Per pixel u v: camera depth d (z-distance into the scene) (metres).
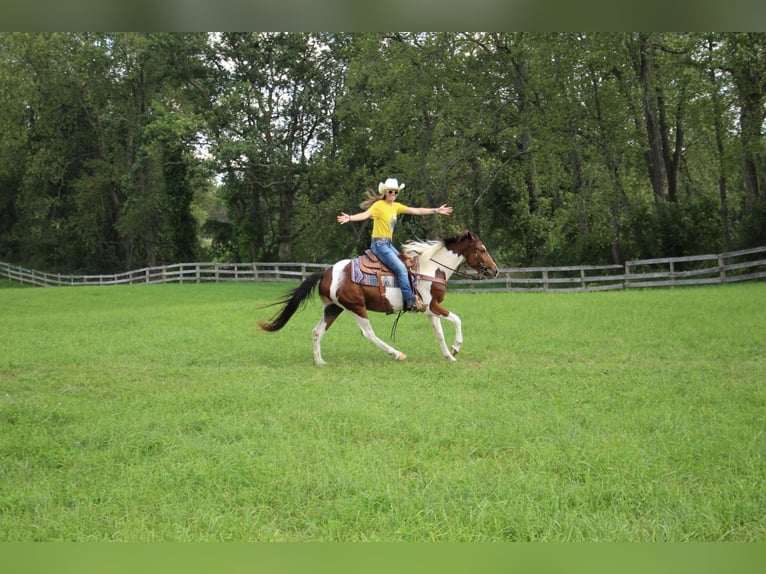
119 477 5.75
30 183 50.12
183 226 47.62
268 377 9.80
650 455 5.94
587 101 29.81
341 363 10.98
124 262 53.88
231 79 43.62
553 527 4.71
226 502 5.20
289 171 42.75
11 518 4.99
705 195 36.09
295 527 4.84
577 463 5.77
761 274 24.28
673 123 33.62
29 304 27.09
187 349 12.60
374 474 5.57
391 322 15.83
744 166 29.70
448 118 33.03
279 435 6.77
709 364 10.05
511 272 29.88
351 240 44.97
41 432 7.19
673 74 28.62
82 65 45.75
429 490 5.29
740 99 26.75
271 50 42.22
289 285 36.72
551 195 37.56
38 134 50.00
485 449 6.27
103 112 47.69
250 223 46.88
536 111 30.27
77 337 14.51
